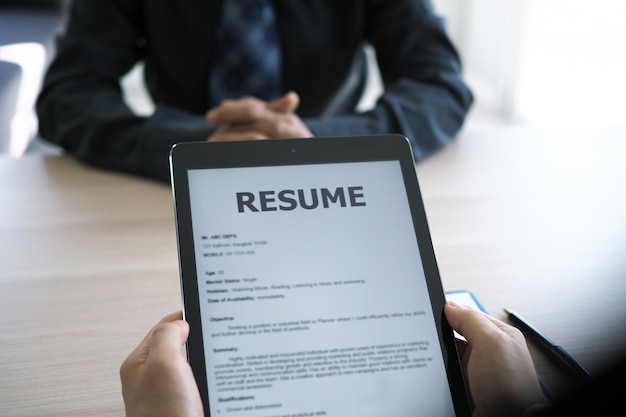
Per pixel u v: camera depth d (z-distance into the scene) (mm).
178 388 498
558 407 342
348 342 581
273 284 600
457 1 3656
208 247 608
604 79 2672
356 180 663
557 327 729
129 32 1430
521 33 3146
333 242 627
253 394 550
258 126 1071
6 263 844
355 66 1506
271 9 1435
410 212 652
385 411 559
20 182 1064
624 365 318
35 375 663
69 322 740
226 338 570
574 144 1188
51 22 2842
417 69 1342
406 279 618
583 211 965
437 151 1163
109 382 654
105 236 909
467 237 900
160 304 771
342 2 1461
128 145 1098
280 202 640
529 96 3193
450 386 572
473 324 571
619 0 2531
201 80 1449
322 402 555
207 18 1424
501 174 1076
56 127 1213
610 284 802
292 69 1461
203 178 638
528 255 862
